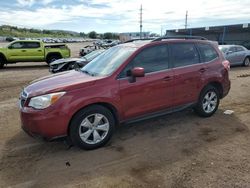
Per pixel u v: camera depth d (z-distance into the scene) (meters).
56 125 3.97
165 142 4.62
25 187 3.37
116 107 4.42
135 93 4.59
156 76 4.82
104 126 4.39
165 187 3.31
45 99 3.94
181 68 5.20
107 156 4.14
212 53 5.87
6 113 6.39
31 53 17.48
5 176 3.62
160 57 4.97
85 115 4.16
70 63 11.62
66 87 4.05
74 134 4.14
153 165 3.84
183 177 3.51
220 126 5.36
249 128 5.25
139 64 4.69
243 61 16.09
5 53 16.73
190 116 5.94
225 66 6.00
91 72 4.84
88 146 4.29
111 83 4.36
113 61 4.77
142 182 3.43
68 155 4.19
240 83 10.13
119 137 4.86
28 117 3.99
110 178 3.53
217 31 44.06
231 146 4.43
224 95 6.11
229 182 3.39
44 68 16.98
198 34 48.91
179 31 45.31
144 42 5.02
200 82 5.50
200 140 4.69
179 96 5.21
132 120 4.71
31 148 4.46
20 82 11.22
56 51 18.12
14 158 4.12
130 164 3.88
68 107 3.99
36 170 3.77
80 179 3.52
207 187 3.29
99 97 4.21
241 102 7.20
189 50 5.44
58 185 3.40
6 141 4.75
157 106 4.93
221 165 3.80
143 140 4.72
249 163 3.86
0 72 14.83
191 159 4.00
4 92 8.97
